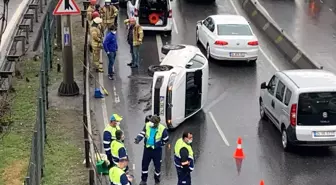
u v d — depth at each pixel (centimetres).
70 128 1697
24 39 2191
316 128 1586
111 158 1397
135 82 2092
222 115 1867
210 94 2030
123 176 1196
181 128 1766
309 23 2925
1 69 1928
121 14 2891
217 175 1508
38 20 2559
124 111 1861
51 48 2175
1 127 1645
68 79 1923
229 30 2334
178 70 1723
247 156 1611
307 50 2548
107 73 2161
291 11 3127
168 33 2647
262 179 1494
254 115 1878
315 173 1530
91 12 2381
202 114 1869
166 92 1689
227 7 3117
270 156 1614
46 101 1783
